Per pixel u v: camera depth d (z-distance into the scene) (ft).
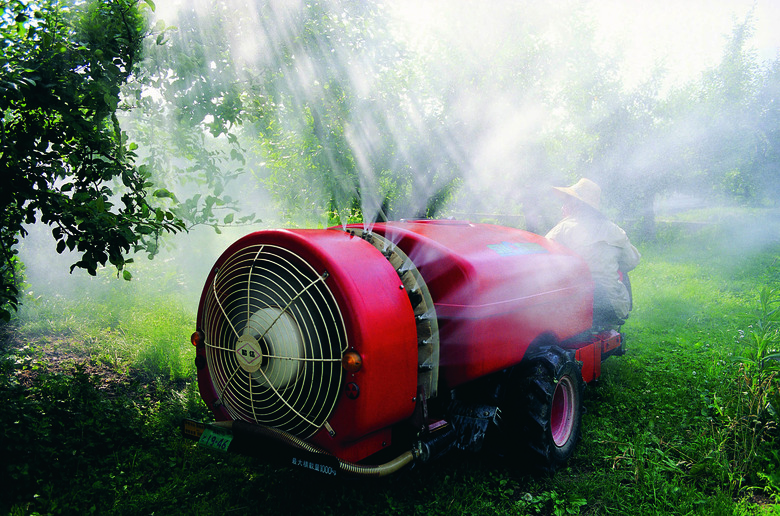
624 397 15.94
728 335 21.70
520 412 11.34
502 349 10.94
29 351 15.89
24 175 10.94
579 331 14.55
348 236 9.86
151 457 11.60
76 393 13.25
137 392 14.83
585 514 10.56
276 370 9.07
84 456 11.34
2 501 9.71
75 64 11.39
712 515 10.09
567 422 12.70
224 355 10.09
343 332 8.45
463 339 10.18
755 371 14.16
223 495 10.29
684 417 14.29
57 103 10.94
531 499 10.70
